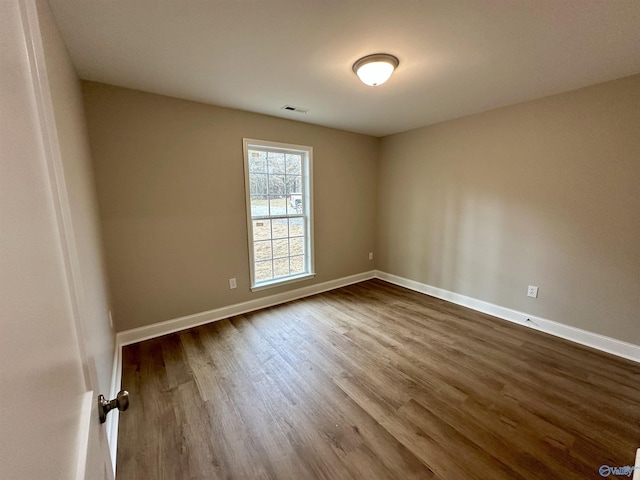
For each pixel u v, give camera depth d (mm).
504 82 2320
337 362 2299
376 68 1915
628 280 2318
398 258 4320
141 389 1975
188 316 2928
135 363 2283
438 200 3682
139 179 2537
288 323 3021
